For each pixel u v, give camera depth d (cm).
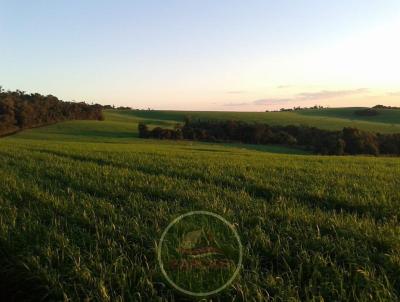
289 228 885
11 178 1591
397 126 13375
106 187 1388
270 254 756
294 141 9519
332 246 778
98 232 879
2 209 1080
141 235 828
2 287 719
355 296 589
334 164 2544
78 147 3956
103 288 614
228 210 1030
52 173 1755
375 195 1329
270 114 18212
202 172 1847
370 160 3061
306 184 1559
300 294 616
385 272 668
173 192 1293
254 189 1442
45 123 13175
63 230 906
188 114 18012
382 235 840
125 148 4088
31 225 924
